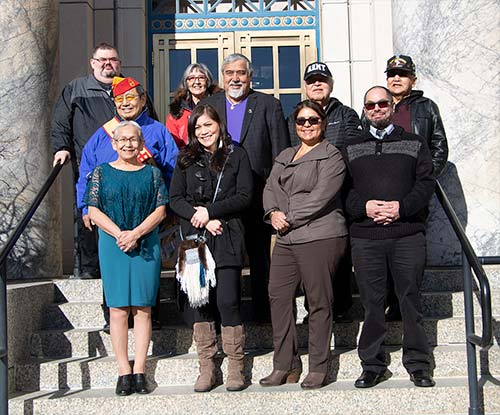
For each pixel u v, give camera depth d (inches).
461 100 255.6
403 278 193.6
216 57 342.0
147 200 195.9
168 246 213.8
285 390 192.1
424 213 197.8
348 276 214.7
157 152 215.6
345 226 197.6
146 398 190.2
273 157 212.4
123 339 195.0
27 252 250.2
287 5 343.9
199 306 193.3
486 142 254.5
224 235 193.6
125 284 191.5
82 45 325.1
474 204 254.5
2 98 250.7
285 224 192.4
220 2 344.8
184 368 205.0
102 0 333.7
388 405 191.0
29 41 254.7
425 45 261.0
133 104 214.4
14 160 250.4
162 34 342.0
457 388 191.9
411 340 194.2
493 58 254.4
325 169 192.5
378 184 193.3
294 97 340.5
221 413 190.1
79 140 232.1
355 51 337.4
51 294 235.0
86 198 195.9
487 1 254.7
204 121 195.3
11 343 201.2
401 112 226.5
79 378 203.5
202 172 196.4
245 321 229.0
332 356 205.6
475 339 177.0
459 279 240.4
